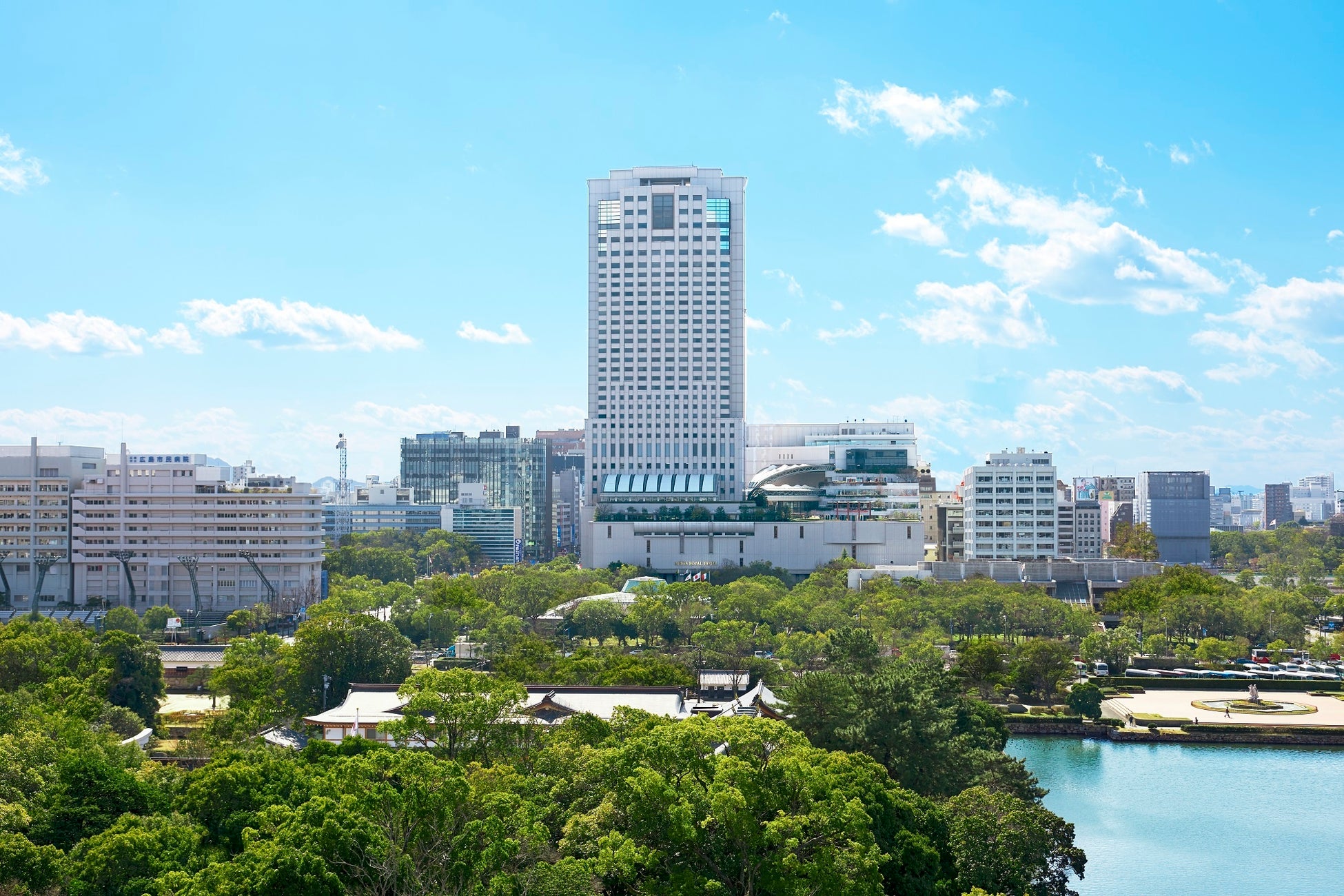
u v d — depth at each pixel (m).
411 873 139.62
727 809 140.50
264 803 167.88
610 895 144.88
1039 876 186.25
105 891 149.25
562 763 176.62
